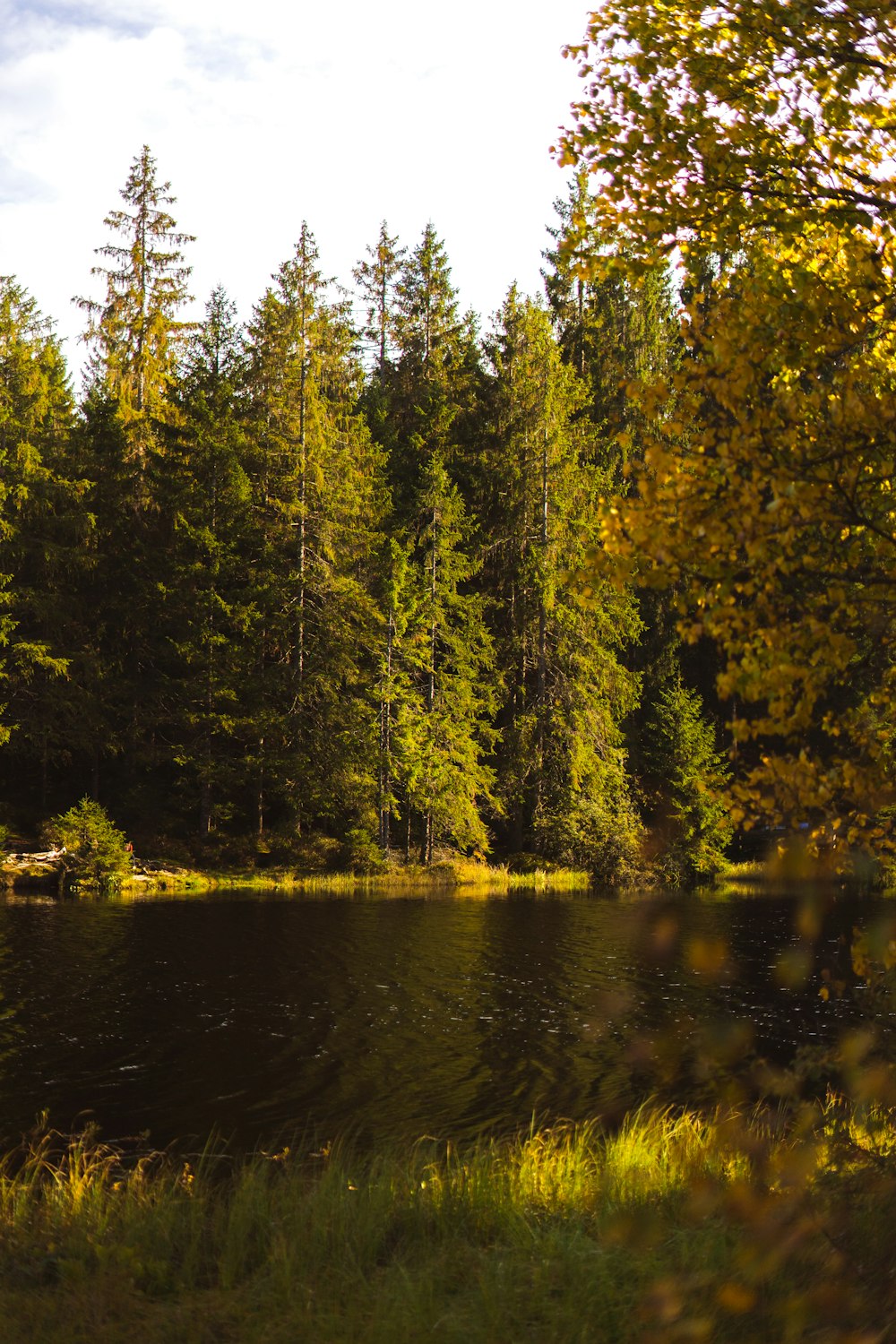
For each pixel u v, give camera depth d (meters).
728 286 5.86
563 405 47.94
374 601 41.28
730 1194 4.91
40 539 41.22
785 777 4.78
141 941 23.77
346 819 41.78
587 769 43.22
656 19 5.46
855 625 4.89
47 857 34.53
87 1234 6.73
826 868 4.75
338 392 54.97
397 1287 5.66
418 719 41.25
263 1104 12.36
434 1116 11.95
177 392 44.97
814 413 5.06
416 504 43.84
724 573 4.95
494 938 25.23
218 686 40.22
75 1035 15.37
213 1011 17.11
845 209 5.54
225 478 41.53
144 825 39.84
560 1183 7.70
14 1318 5.54
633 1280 5.47
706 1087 12.89
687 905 33.53
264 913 29.14
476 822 41.88
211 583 40.50
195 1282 6.18
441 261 62.66
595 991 19.11
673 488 5.05
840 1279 4.41
